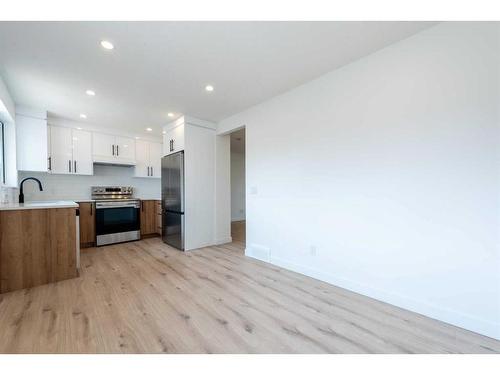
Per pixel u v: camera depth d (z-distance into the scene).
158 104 3.21
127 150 4.62
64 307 1.91
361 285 2.16
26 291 2.22
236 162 7.62
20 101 3.02
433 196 1.75
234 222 7.20
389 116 1.97
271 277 2.58
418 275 1.82
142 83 2.57
